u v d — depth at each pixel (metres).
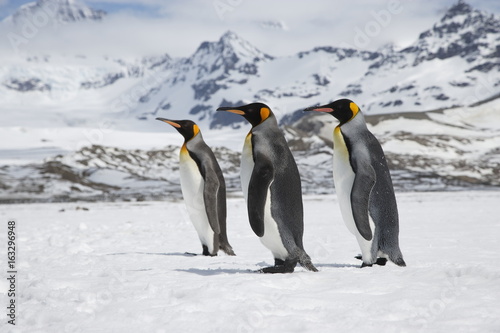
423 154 105.56
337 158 6.83
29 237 13.17
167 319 4.18
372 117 149.88
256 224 6.05
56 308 4.63
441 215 20.67
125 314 4.32
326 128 130.62
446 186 67.12
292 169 6.29
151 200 45.25
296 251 6.25
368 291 5.20
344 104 6.75
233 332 3.86
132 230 15.35
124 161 81.75
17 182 61.56
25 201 48.66
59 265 7.73
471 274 5.88
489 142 121.12
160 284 5.48
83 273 6.71
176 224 17.28
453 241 10.95
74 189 60.28
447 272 6.05
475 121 155.88
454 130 143.62
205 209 9.16
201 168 9.16
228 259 8.45
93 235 13.73
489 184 71.88
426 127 142.88
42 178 64.12
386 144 110.06
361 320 4.07
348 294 5.01
